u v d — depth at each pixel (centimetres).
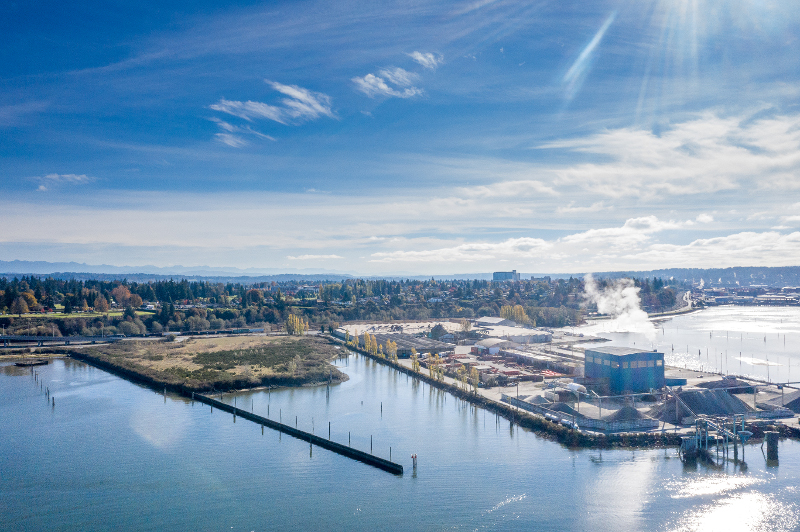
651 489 8906
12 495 8794
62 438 11694
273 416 13262
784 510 8162
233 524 7831
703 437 10950
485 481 9244
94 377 18862
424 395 15700
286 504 8469
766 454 10375
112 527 7762
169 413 13825
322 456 10631
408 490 8919
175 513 8175
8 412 13925
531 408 13212
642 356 15012
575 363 18150
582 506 8306
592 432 11294
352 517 8025
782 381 17425
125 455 10644
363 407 14212
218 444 11362
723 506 8306
